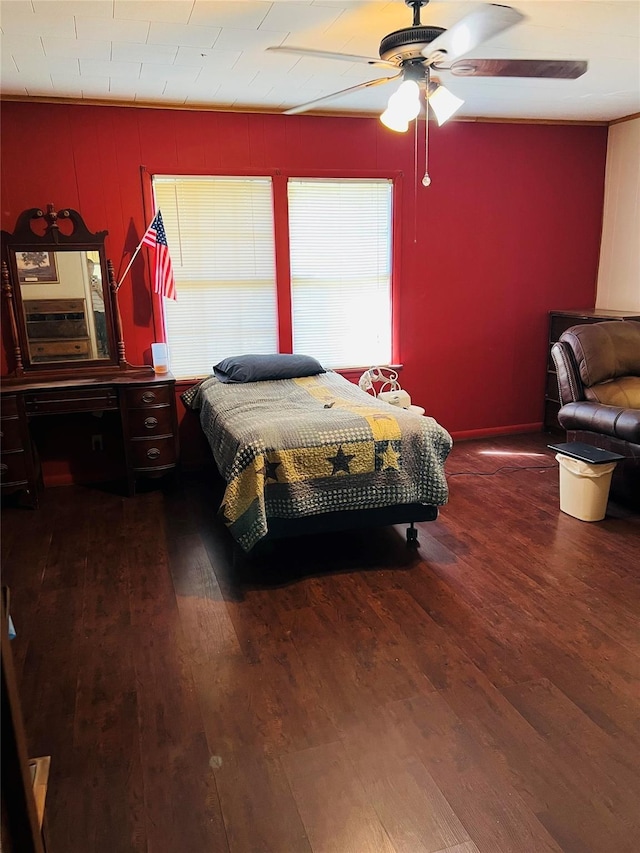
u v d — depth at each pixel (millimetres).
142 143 4020
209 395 3809
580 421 3725
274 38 2852
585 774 1747
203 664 2268
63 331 4066
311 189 4449
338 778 1749
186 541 3318
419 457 2951
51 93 3701
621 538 3250
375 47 3004
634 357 3912
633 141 4746
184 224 4246
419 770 1771
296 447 2768
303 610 2617
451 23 2721
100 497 4004
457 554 3105
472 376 5125
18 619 2580
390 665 2236
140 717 2006
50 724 1979
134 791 1719
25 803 937
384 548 3195
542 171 4902
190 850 1544
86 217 4031
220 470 3088
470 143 4684
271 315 4562
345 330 4766
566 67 2424
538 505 3723
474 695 2072
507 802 1659
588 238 5164
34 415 3738
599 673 2174
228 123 4145
